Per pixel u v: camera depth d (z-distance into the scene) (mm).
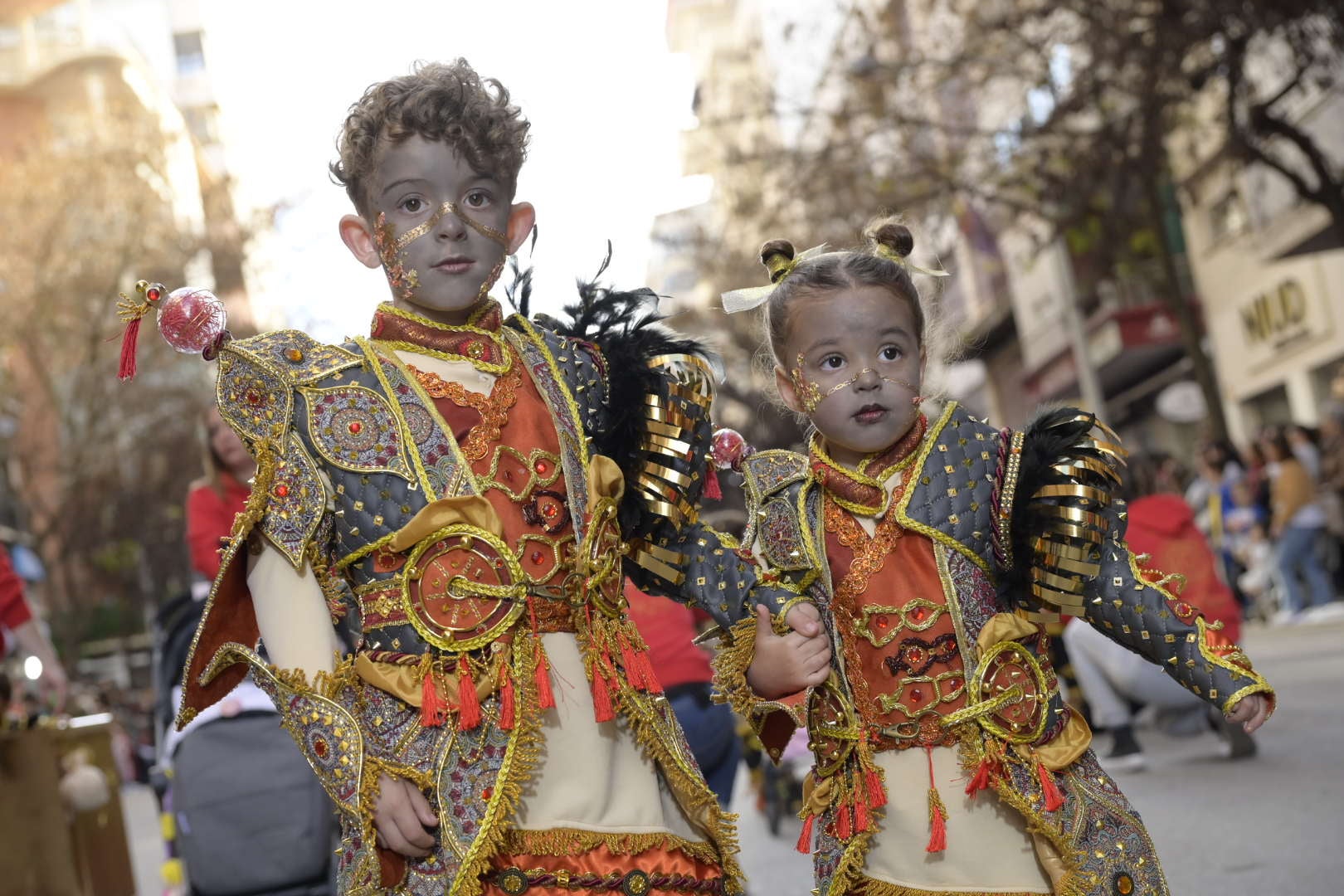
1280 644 14453
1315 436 18406
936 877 3324
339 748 2807
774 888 6871
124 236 30188
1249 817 6684
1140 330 28031
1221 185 23672
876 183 18750
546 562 3010
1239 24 14641
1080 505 3338
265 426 2984
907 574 3414
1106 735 10016
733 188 20891
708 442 3340
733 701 3428
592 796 2949
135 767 10555
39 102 46875
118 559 37938
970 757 3289
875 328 3441
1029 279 33125
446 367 3098
